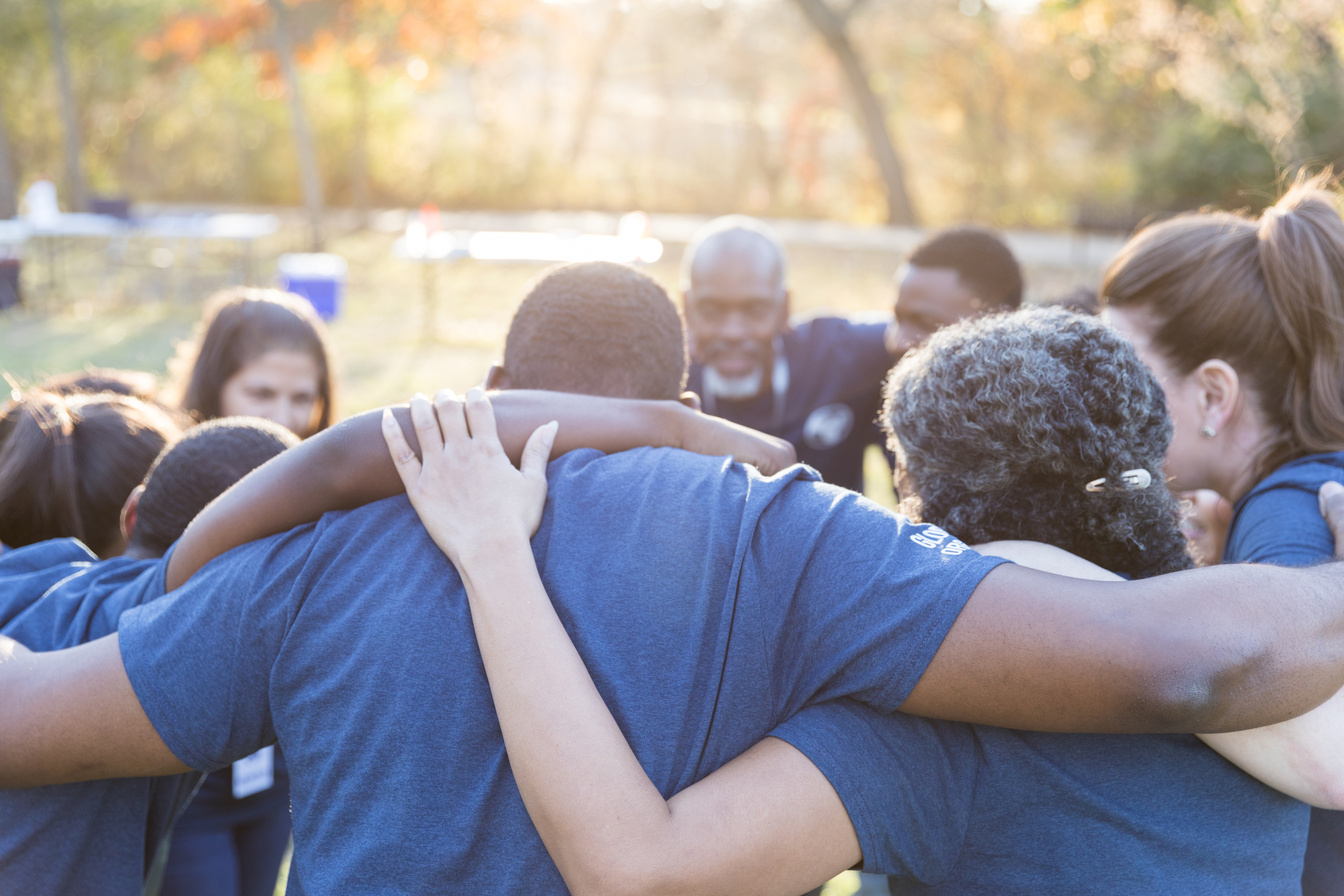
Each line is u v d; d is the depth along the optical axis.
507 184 25.84
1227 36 15.98
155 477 1.45
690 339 3.01
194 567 1.17
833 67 25.38
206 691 1.07
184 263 14.50
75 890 1.23
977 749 1.04
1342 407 1.43
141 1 22.08
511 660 0.98
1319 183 1.56
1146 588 0.97
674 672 1.01
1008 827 1.04
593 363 1.29
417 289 13.21
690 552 1.05
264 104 24.02
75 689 1.09
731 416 3.01
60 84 18.02
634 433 1.21
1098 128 23.45
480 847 0.99
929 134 25.52
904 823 0.99
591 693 0.97
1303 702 0.97
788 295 3.07
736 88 26.94
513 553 1.03
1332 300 1.42
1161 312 1.53
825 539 1.05
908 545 1.02
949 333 1.17
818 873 0.97
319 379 2.58
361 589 1.06
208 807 1.79
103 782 1.24
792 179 27.23
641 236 10.80
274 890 1.95
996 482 1.10
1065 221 23.22
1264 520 1.36
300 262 10.99
